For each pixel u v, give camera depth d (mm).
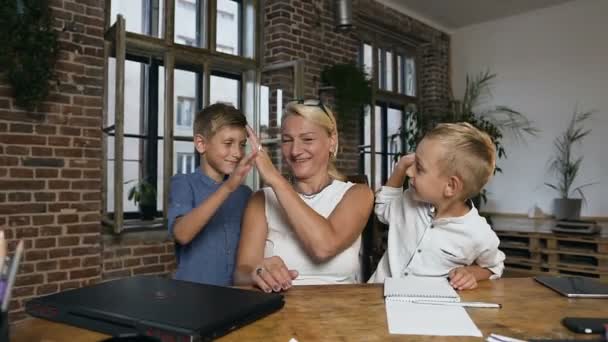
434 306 852
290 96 3875
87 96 2883
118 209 2742
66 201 2775
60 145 2756
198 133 1716
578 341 661
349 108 4188
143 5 3324
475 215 1200
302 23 4066
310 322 759
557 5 5180
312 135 1271
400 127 5551
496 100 5605
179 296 789
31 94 2553
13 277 556
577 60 5047
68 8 2795
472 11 5371
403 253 1272
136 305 728
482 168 1111
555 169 5156
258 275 990
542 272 3648
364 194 1243
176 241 1493
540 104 5285
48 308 739
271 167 1153
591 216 4910
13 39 2441
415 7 5258
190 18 3598
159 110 3438
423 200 1194
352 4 4367
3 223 2533
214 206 1297
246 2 3975
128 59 3275
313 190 1317
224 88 3904
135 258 3125
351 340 676
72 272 2787
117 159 2723
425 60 5879
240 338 678
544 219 4996
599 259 3379
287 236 1220
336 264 1199
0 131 2521
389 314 799
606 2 4859
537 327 745
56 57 2684
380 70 5320
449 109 5887
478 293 974
